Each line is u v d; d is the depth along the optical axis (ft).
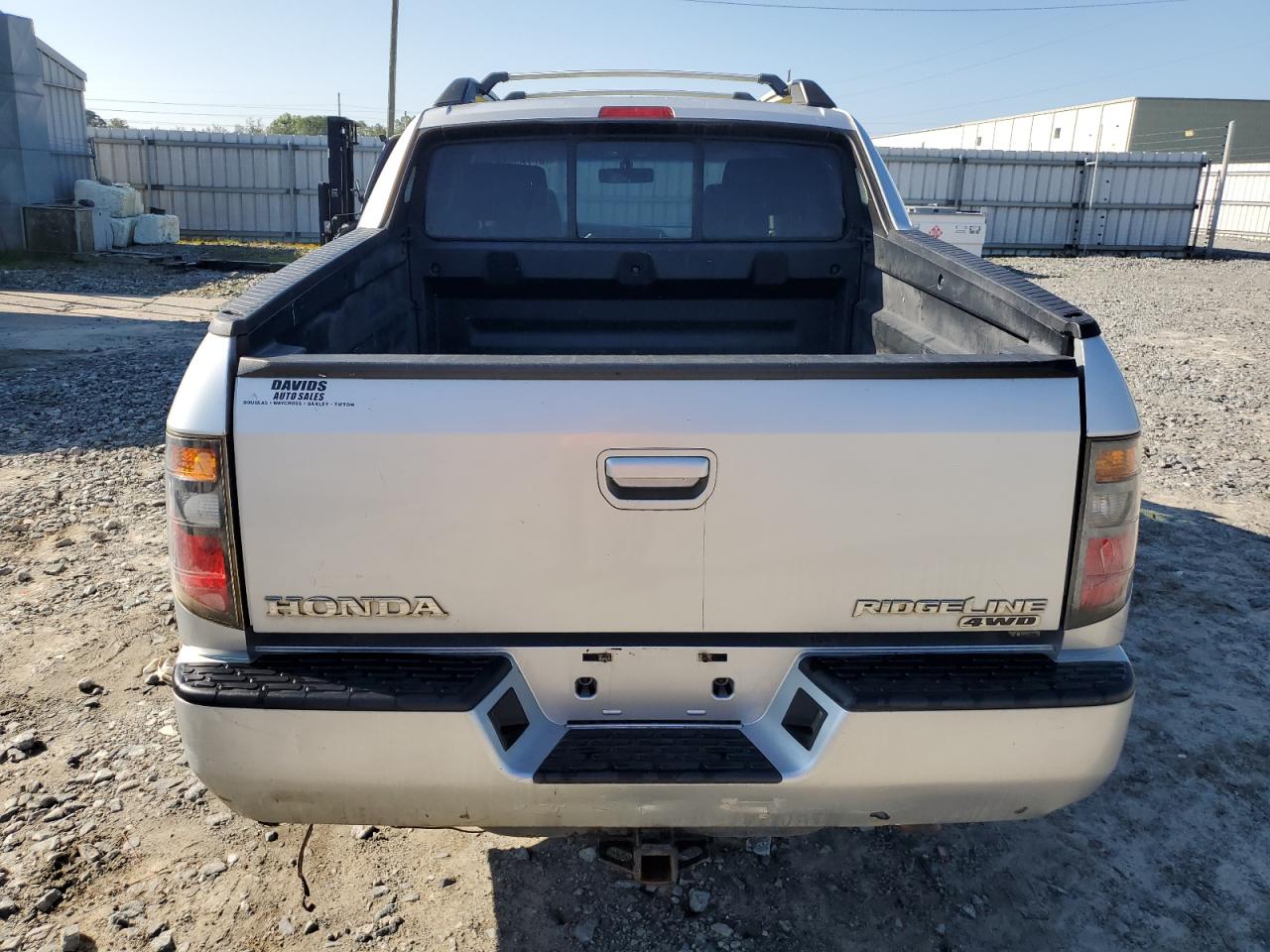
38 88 71.36
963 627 6.73
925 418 6.38
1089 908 8.86
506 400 6.34
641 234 12.27
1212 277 81.10
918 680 6.53
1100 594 6.68
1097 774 6.73
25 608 14.48
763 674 6.85
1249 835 9.93
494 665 6.65
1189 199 107.34
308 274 8.29
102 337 40.78
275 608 6.59
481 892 8.88
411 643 6.72
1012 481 6.47
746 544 6.51
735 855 9.46
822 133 12.01
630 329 12.83
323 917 8.52
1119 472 6.54
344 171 21.11
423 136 11.74
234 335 6.51
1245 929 8.64
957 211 78.79
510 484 6.40
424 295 12.35
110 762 10.71
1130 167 106.32
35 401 28.22
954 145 209.56
